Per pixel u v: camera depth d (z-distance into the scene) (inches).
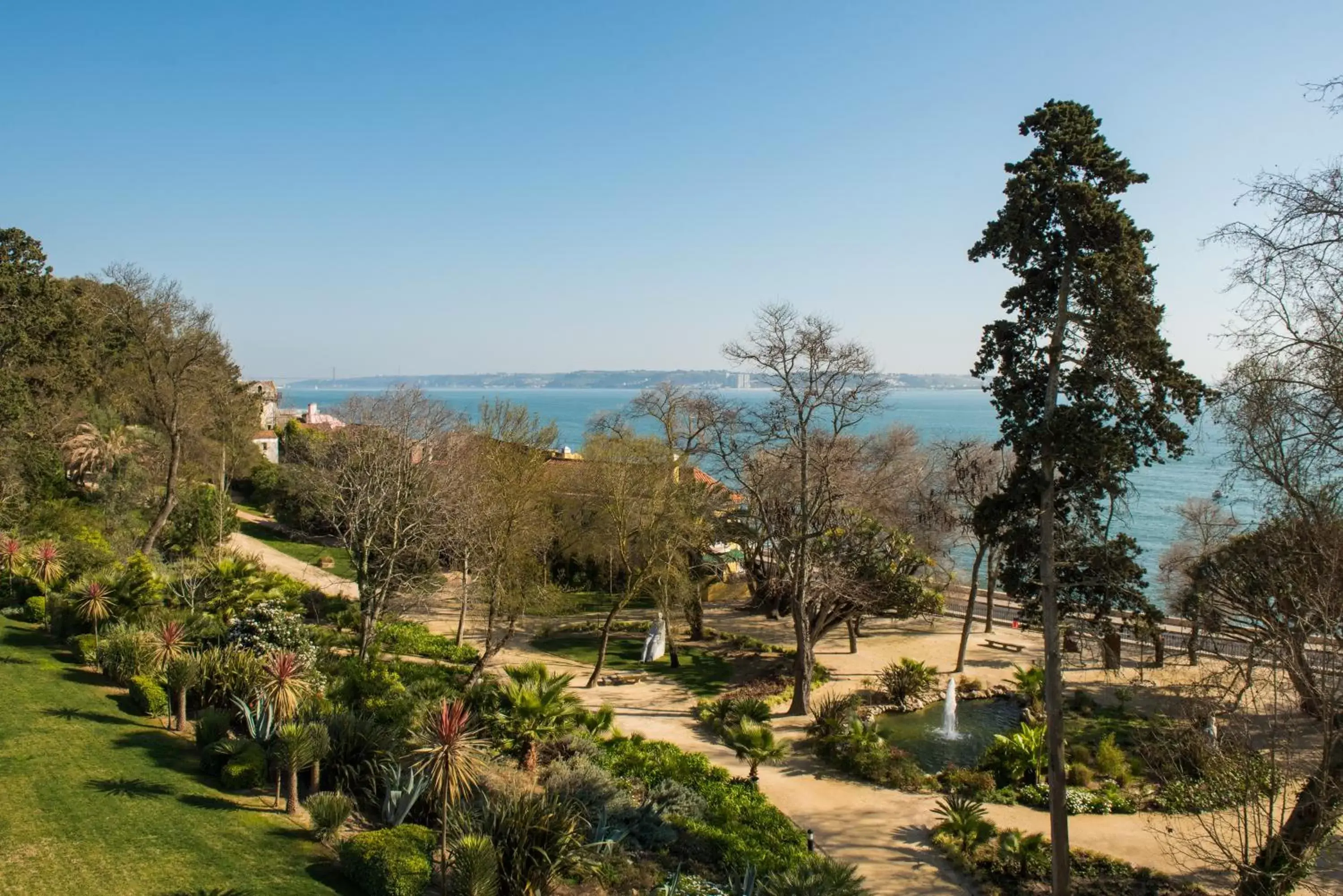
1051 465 806.5
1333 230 653.3
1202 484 4124.0
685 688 1450.5
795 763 1121.4
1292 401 718.5
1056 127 811.4
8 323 1558.8
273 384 3937.0
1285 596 767.7
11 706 834.8
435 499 1409.9
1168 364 786.8
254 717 812.6
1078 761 1086.4
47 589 1279.5
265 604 1115.3
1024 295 850.8
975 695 1454.2
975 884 799.1
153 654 984.9
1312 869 695.1
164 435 2258.9
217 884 561.6
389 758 764.6
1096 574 815.1
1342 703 679.7
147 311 1750.7
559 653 1660.9
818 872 666.2
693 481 1708.9
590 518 1990.7
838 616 1514.5
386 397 2044.8
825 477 1307.8
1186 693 1075.9
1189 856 774.5
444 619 1867.6
